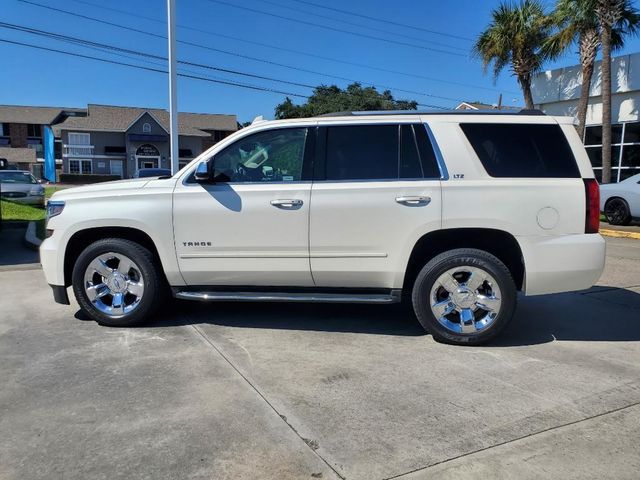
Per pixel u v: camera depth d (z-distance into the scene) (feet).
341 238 15.88
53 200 17.62
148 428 11.06
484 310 15.84
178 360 14.70
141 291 17.19
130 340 16.28
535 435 10.85
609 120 55.52
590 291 23.09
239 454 10.14
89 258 17.15
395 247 15.76
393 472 9.62
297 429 11.05
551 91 70.03
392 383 13.28
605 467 9.78
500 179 15.56
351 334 17.02
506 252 16.61
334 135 16.29
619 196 48.34
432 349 15.70
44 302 20.74
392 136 16.12
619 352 15.57
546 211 15.42
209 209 16.33
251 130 16.67
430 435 10.84
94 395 12.53
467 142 15.81
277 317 18.78
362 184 15.83
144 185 16.98
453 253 15.72
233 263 16.48
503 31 68.18
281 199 15.98
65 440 10.60
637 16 54.65
